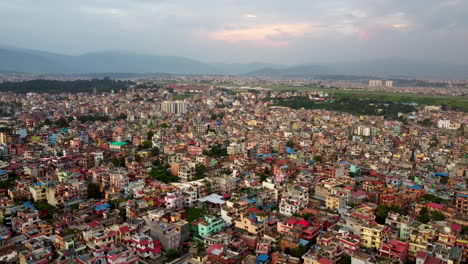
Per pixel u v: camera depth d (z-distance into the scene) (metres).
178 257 167.00
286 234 177.50
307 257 150.38
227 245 169.00
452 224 188.62
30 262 146.50
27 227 179.75
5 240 165.25
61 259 152.88
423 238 168.50
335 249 156.75
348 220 180.62
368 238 169.75
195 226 194.25
